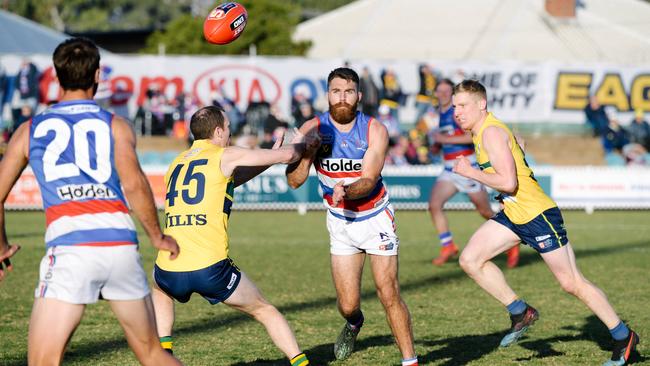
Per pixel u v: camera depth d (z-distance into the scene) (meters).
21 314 28.47
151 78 78.00
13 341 24.30
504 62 79.50
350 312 21.50
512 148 21.30
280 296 32.16
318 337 25.09
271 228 58.03
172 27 128.62
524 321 21.94
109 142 14.98
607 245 48.41
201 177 18.88
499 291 21.94
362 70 77.56
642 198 70.69
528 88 80.19
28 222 61.06
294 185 20.52
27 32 98.12
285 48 123.12
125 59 77.75
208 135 19.86
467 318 27.73
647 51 112.31
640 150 80.00
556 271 21.28
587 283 21.22
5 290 33.25
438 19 123.69
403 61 77.31
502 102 80.25
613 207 72.19
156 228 15.27
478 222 62.88
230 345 23.97
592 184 70.56
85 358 22.34
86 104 15.20
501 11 121.62
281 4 132.25
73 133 14.98
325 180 21.05
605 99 80.00
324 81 78.06
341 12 131.62
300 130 20.61
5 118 75.69
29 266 39.72
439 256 44.06
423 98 77.25
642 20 119.81
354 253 21.17
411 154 76.00
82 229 14.78
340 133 20.52
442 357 22.50
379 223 20.55
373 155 20.19
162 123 78.25
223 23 21.05
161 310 19.52
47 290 14.71
